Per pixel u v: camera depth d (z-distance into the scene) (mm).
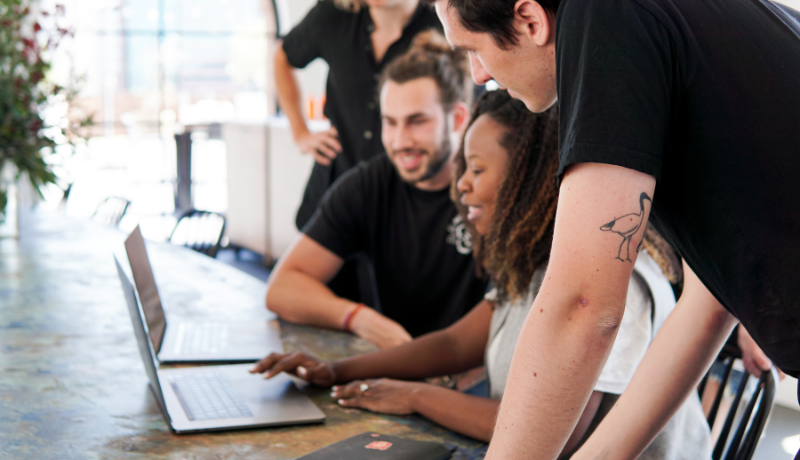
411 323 1976
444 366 1399
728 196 682
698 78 659
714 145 670
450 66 1820
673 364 953
